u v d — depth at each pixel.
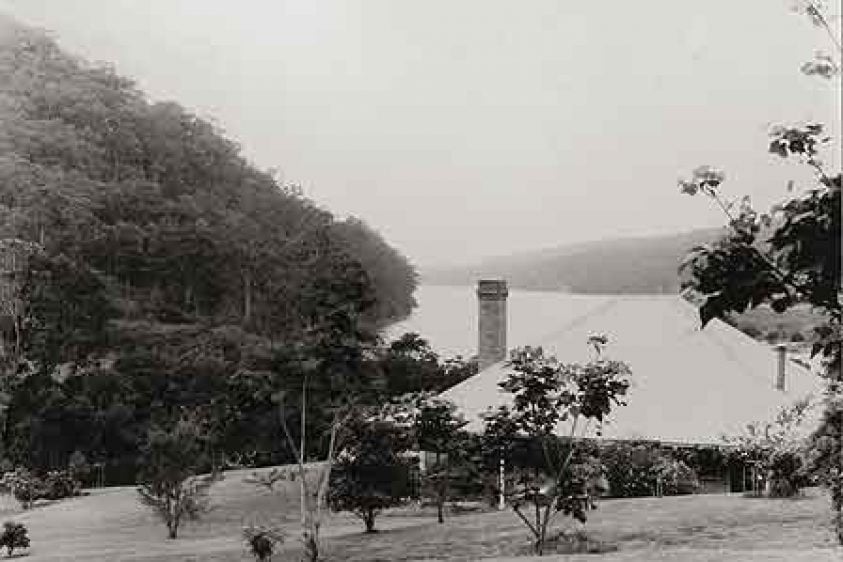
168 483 22.94
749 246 4.92
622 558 10.97
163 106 94.88
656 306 26.12
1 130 81.81
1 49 96.38
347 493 18.84
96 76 99.12
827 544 10.81
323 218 73.31
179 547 19.62
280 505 25.64
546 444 14.47
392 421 19.50
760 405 21.39
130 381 50.47
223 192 87.31
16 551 21.02
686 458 21.34
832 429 7.57
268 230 79.06
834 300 4.80
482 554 14.05
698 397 22.20
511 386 14.23
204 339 57.09
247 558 17.00
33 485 35.03
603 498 20.67
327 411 18.27
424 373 39.00
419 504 23.31
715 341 24.12
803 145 5.12
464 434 19.23
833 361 4.98
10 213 68.62
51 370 54.91
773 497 17.53
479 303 28.27
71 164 86.06
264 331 65.06
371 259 69.69
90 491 37.19
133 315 66.62
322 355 17.89
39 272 61.16
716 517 15.41
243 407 19.66
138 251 74.69
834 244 4.72
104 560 17.91
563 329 26.34
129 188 83.12
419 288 75.31
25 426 45.91
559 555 12.08
